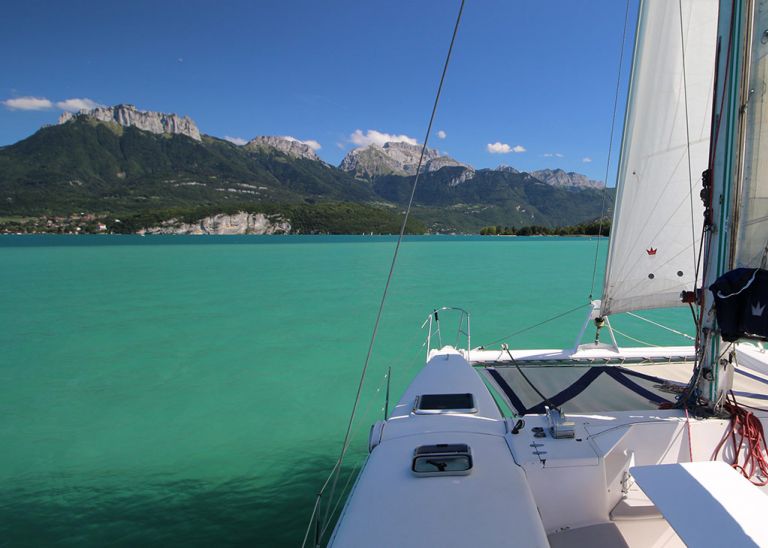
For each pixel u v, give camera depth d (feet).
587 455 6.58
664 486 5.24
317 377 24.50
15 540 11.34
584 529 6.59
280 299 47.83
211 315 39.81
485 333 33.81
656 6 10.13
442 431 7.54
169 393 22.20
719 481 5.26
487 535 4.94
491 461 6.51
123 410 20.10
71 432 17.85
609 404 10.10
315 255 114.21
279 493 13.47
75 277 66.18
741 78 6.62
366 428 18.19
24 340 31.73
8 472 14.80
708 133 10.50
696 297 7.97
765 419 7.98
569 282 61.16
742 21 6.53
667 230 11.08
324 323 36.96
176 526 11.89
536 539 4.87
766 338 6.21
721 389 7.73
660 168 10.88
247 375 24.77
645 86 10.59
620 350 13.43
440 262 93.66
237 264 88.58
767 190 6.51
